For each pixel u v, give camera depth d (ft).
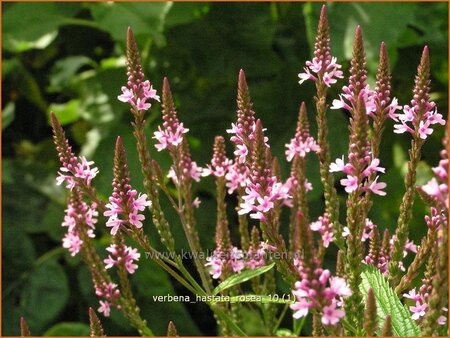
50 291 2.22
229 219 2.20
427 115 1.27
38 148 2.57
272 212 1.25
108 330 2.25
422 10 2.22
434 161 2.22
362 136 1.19
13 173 2.35
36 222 2.30
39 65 2.64
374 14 2.03
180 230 2.16
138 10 2.15
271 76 2.30
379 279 1.24
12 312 2.20
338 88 2.14
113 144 2.21
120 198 1.28
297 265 1.31
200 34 2.27
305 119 1.49
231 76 2.24
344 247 1.32
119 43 2.29
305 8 2.06
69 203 1.45
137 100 1.33
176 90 2.29
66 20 2.34
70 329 2.09
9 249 2.24
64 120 2.44
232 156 2.20
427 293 1.26
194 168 1.52
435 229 1.25
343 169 1.21
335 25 2.04
